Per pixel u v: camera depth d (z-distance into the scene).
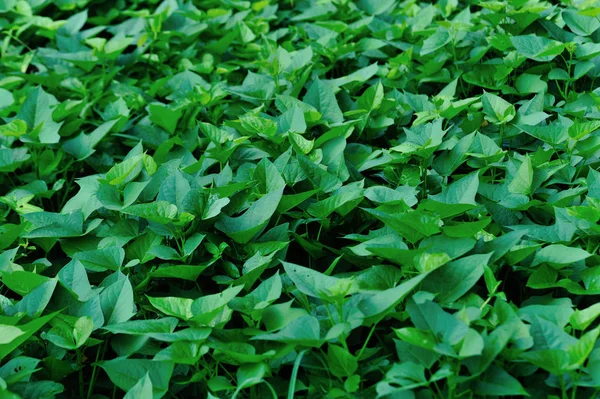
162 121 2.63
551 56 2.55
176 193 2.25
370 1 3.09
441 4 2.96
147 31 3.00
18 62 3.04
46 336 2.02
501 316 1.96
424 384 1.86
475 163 2.39
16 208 2.40
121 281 2.11
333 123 2.55
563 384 1.88
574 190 2.23
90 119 2.85
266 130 2.43
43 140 2.60
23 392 2.00
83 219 2.31
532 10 2.67
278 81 2.73
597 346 1.95
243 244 2.22
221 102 2.72
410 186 2.27
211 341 1.97
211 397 1.91
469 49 2.74
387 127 2.62
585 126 2.28
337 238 2.33
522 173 2.24
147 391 1.94
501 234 2.22
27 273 2.11
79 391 2.11
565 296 2.12
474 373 1.88
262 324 2.05
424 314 1.93
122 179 2.28
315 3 3.14
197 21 3.11
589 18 2.63
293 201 2.26
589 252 2.13
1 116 2.76
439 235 2.09
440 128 2.34
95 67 3.01
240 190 2.32
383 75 2.76
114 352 2.15
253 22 3.09
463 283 2.01
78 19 3.21
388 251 2.04
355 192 2.22
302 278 2.01
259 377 1.93
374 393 1.95
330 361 1.96
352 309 2.00
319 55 2.85
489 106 2.47
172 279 2.23
